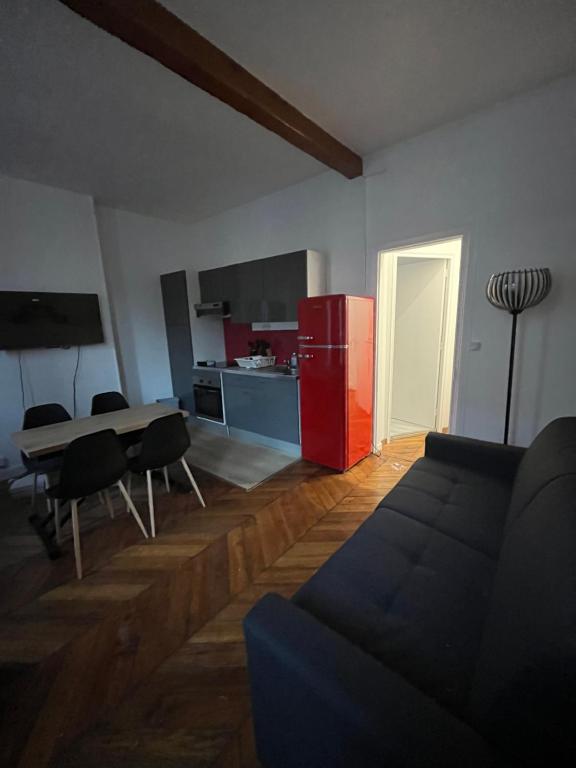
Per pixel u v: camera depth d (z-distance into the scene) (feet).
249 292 12.46
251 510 8.23
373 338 10.52
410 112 7.63
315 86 6.74
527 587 2.51
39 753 3.64
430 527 4.88
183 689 4.23
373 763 2.07
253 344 13.96
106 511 8.43
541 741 1.93
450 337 12.38
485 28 5.43
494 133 7.47
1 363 10.39
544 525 2.97
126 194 11.81
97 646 4.84
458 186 8.13
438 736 1.95
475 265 8.10
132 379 14.53
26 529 7.87
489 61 6.16
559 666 1.81
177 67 5.53
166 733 3.78
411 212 9.03
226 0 4.80
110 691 4.23
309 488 9.20
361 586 3.85
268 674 2.73
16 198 10.22
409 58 6.06
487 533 4.71
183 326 14.55
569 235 6.87
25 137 8.05
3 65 5.80
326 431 10.09
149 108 7.24
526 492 4.04
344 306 9.02
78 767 3.51
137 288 14.34
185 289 14.07
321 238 11.43
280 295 11.51
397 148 8.98
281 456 11.50
